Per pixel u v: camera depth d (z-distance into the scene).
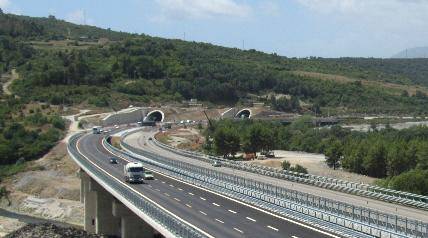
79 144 151.75
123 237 75.38
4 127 187.25
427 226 43.34
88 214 103.62
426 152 122.00
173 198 70.19
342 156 138.88
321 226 52.19
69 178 148.75
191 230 42.75
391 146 129.62
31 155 168.12
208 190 77.56
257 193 67.25
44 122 195.75
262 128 158.00
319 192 75.88
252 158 154.38
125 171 88.38
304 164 140.88
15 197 137.62
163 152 142.00
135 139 176.88
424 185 91.56
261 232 50.06
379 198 70.06
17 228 109.25
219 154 154.25
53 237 92.50
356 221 50.03
